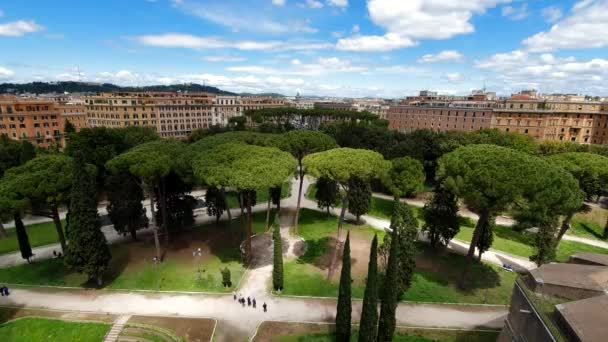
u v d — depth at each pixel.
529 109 97.44
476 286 34.94
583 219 53.59
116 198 43.19
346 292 25.25
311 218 55.72
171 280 35.84
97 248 33.06
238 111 177.75
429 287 34.44
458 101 136.62
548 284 20.86
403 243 29.53
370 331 22.94
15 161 67.38
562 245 45.22
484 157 30.75
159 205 47.88
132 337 27.55
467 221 54.19
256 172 33.38
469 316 30.05
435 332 27.88
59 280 36.00
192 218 49.81
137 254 41.91
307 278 36.12
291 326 28.78
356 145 83.81
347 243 24.73
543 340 18.41
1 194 31.88
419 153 73.69
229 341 27.03
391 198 67.12
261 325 28.88
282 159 36.97
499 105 109.38
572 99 116.94
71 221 32.00
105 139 66.31
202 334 27.75
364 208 50.84
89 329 28.19
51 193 34.06
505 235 48.75
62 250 42.78
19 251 43.69
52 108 109.81
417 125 131.38
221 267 38.75
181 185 46.84
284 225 52.28
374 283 22.48
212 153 37.50
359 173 33.41
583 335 16.17
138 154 37.44
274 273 33.28
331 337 27.34
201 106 152.38
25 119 103.81
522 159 30.12
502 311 30.86
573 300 20.48
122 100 127.69
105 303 31.94
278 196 55.44
